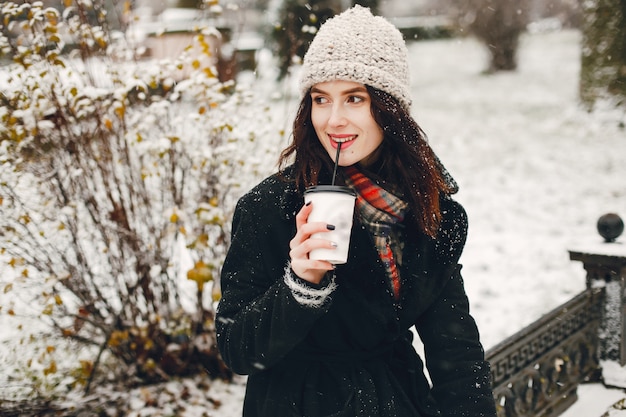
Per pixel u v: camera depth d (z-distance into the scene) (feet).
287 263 5.02
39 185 11.08
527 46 80.02
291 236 5.00
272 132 12.51
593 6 39.06
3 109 10.19
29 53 10.50
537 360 10.41
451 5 69.92
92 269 12.23
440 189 5.52
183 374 12.80
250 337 4.73
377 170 5.54
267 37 23.48
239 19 15.24
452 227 5.64
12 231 10.68
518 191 29.17
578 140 36.70
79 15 11.13
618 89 38.47
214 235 12.00
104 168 11.51
